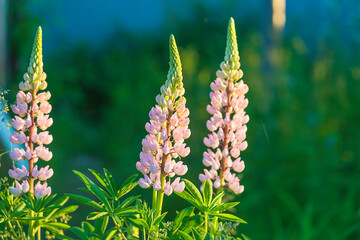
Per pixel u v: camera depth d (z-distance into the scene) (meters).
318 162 4.73
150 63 9.16
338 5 5.68
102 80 9.60
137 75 9.22
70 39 11.24
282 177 4.85
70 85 9.09
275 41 6.02
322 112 5.06
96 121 9.43
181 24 10.57
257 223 4.68
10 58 6.07
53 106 8.32
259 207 4.82
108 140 8.17
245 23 10.45
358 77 5.22
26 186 1.85
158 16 12.24
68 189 6.26
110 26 11.57
